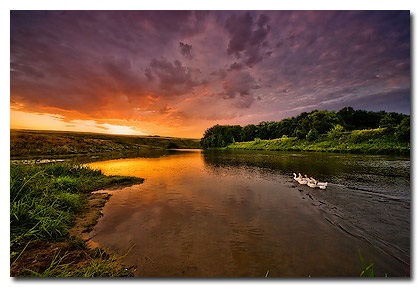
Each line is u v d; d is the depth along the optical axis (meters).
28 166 9.55
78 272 4.61
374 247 5.93
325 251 5.75
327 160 25.36
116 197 10.97
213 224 7.54
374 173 16.20
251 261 5.30
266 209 9.05
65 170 14.20
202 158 35.62
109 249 5.85
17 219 5.79
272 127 83.06
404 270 4.91
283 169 20.30
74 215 8.30
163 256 5.52
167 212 8.75
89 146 54.88
